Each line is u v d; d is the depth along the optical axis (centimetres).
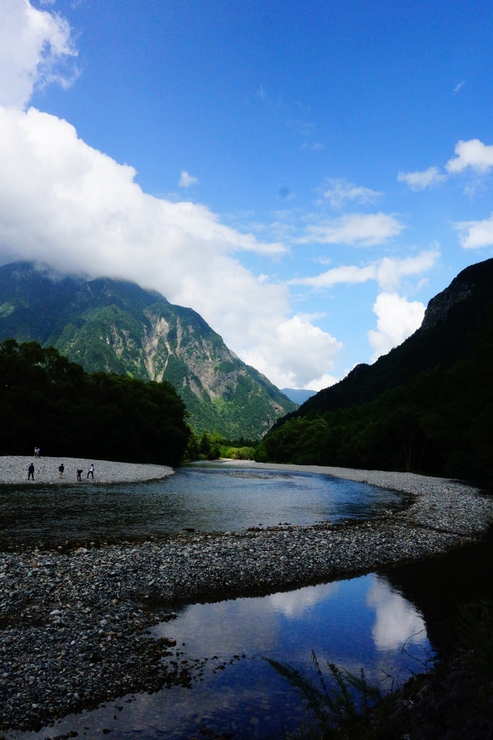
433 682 828
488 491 4925
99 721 816
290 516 3056
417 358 18525
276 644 1167
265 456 15688
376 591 1605
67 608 1285
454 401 6831
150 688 930
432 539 2412
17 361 7425
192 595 1494
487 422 4875
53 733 777
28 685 900
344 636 1229
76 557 1761
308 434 13000
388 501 3994
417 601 1510
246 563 1805
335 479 6550
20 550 1872
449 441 6744
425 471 8212
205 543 2078
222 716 845
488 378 5647
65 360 8256
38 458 6262
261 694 926
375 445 9062
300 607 1435
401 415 8256
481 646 751
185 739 774
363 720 795
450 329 18938
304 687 762
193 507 3303
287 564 1836
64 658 1012
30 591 1377
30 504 3109
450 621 1342
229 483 5466
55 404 7669
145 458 9094
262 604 1448
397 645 1180
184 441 10162
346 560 1953
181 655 1080
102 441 8306
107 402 8656
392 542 2289
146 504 3350
